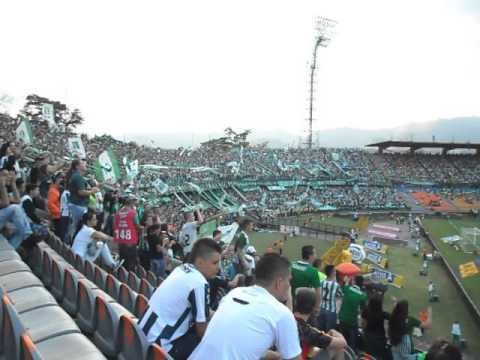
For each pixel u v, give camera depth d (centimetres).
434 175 9731
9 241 893
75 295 668
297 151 9825
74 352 436
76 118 9562
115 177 2770
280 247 4616
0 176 892
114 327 518
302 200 7900
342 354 543
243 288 405
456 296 3394
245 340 359
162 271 1198
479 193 9369
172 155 7762
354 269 1140
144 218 1391
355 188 8812
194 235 1510
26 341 347
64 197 1228
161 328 459
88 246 994
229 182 7744
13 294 583
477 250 4988
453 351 413
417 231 5912
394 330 813
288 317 374
